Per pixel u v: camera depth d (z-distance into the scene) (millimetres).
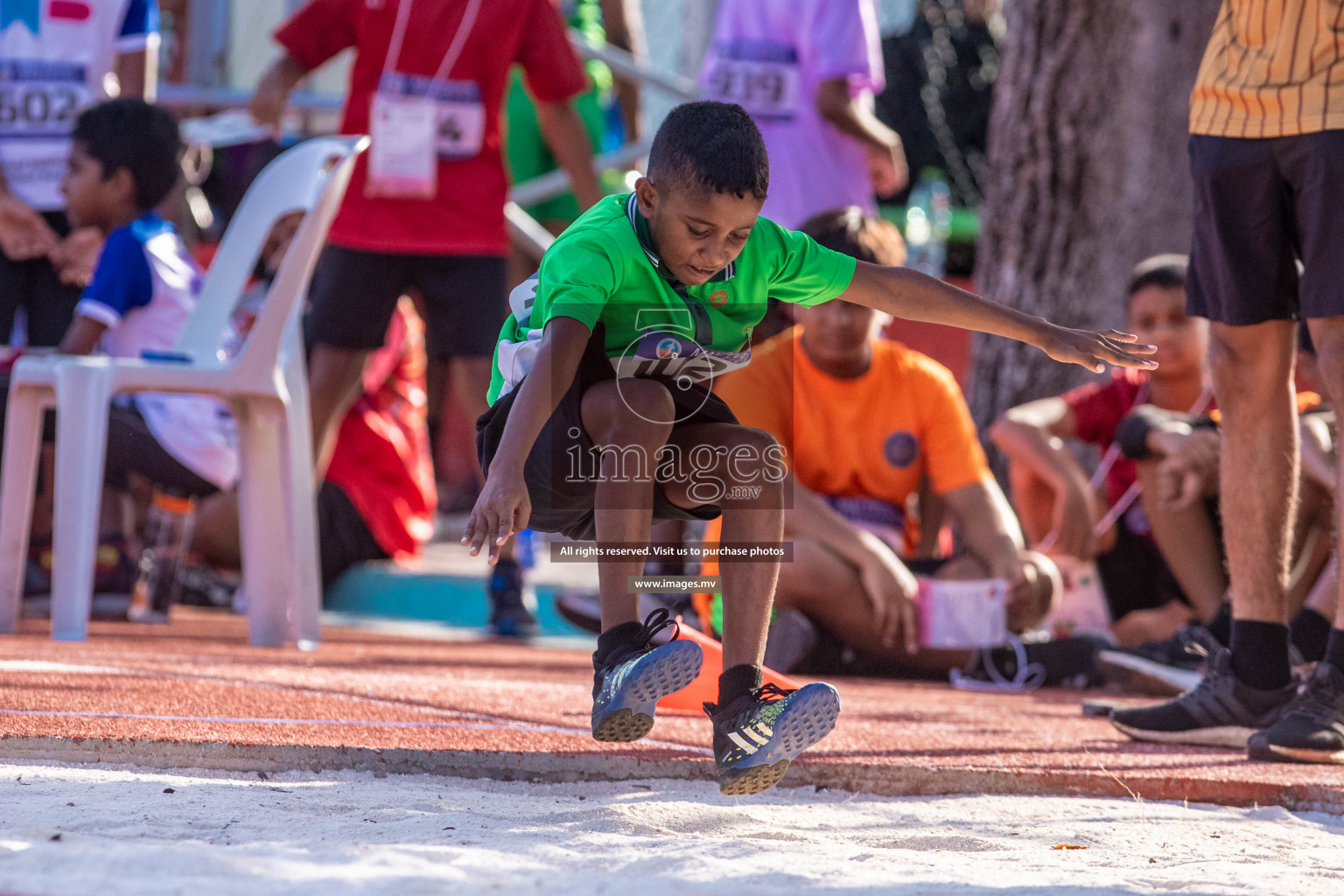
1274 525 10391
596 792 7898
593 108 25594
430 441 31516
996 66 36625
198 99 25188
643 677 7062
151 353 15125
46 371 14359
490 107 18109
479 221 17969
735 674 7293
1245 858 6820
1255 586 10438
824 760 8227
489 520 6746
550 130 18938
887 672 16250
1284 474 10391
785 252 8070
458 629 21078
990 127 22922
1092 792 8414
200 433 17344
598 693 7336
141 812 6438
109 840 5730
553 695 11297
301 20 18297
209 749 7645
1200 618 16234
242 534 15430
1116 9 21656
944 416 16328
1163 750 10055
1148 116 21625
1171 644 15047
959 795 8297
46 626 15898
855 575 15398
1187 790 8453
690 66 27422
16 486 14516
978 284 22797
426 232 17734
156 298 16734
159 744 7621
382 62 18062
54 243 17875
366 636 18359
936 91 36406
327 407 18250
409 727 8711
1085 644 16062
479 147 17969
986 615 15352
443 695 10680
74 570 14094
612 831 6832
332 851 5727
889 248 15359
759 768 7012
